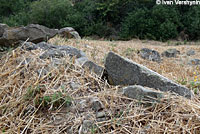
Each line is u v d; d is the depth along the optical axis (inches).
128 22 518.9
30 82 109.7
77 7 608.4
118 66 113.2
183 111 90.4
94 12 574.6
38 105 99.6
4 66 125.5
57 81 110.1
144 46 317.4
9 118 96.3
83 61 123.8
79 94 104.7
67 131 88.6
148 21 504.1
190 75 176.6
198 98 108.3
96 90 109.8
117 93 102.7
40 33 165.6
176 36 501.7
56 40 214.1
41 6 556.1
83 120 90.7
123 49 243.1
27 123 93.6
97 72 118.7
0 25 161.6
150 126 86.6
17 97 105.0
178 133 83.4
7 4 646.5
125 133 85.4
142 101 94.5
